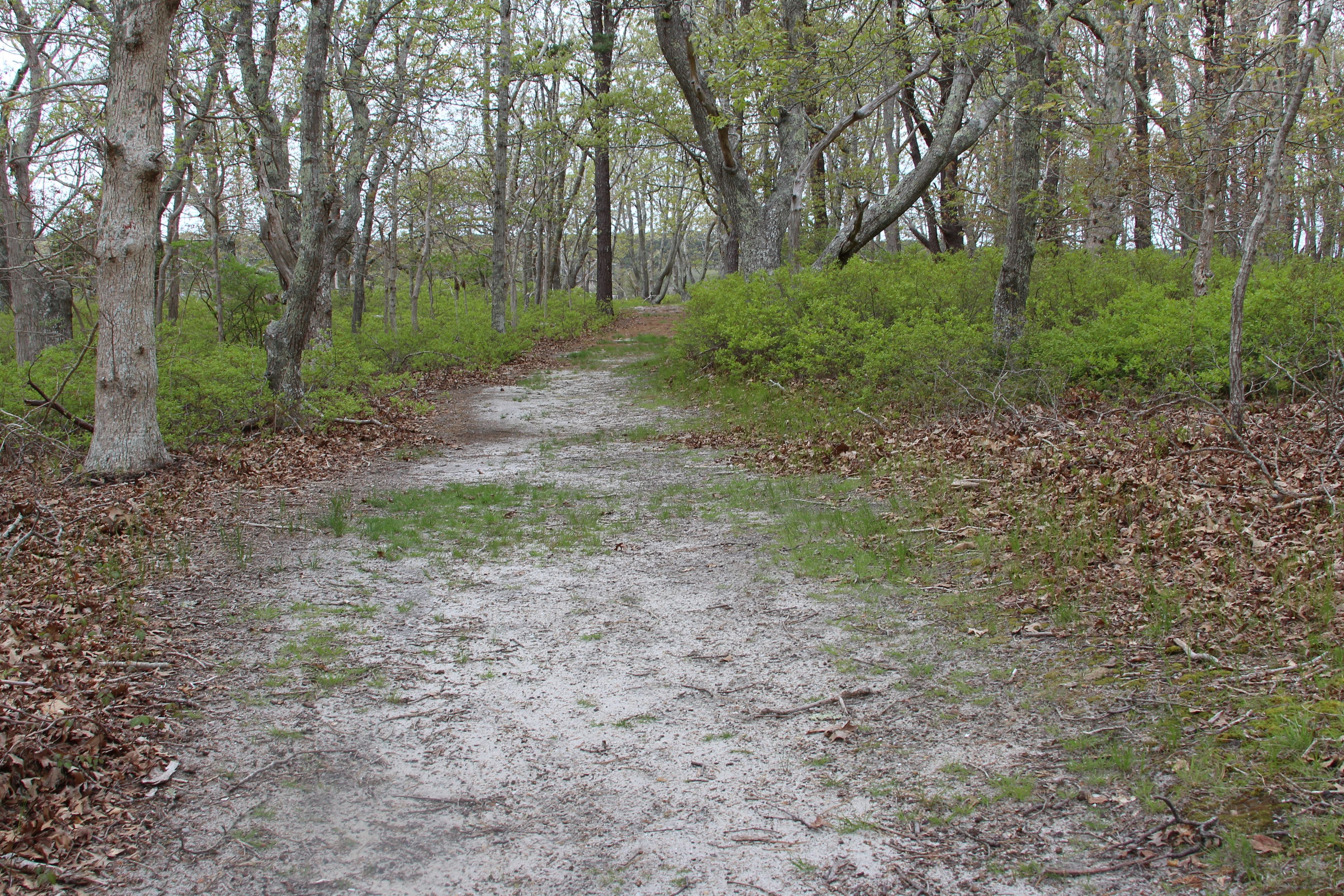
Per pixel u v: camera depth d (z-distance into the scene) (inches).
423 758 151.3
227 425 485.1
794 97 577.6
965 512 274.4
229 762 149.8
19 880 115.9
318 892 116.4
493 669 188.2
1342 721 133.0
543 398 661.9
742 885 115.5
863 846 122.2
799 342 559.5
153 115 371.9
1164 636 178.4
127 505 329.7
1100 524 243.3
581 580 246.8
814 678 177.8
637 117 887.7
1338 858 106.8
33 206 624.7
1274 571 196.9
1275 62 370.9
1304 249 649.0
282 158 562.3
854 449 386.9
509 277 1482.5
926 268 638.5
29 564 256.4
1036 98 486.6
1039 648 181.8
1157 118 440.1
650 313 1400.1
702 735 157.1
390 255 904.9
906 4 575.2
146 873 120.0
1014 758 141.3
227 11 505.7
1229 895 104.3
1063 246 650.2
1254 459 276.7
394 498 350.0
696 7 754.8
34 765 138.6
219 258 772.0
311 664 190.2
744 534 285.0
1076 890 109.1
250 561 266.2
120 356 378.6
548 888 116.5
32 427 398.3
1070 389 414.9
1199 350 382.6
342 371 605.9
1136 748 139.3
